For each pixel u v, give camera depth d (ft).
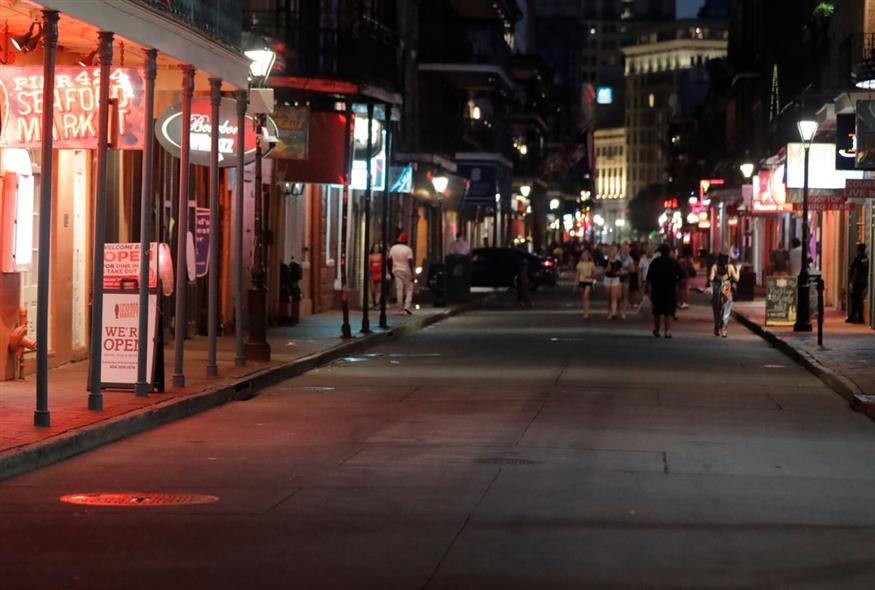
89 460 44.65
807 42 182.70
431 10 205.46
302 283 125.80
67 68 53.78
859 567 30.04
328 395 65.46
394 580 28.37
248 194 103.60
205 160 69.05
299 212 123.75
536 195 348.59
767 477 42.57
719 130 315.78
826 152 113.09
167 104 70.03
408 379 73.51
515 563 30.01
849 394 64.75
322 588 27.68
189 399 57.41
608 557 30.71
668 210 454.40
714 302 110.63
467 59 208.64
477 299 168.04
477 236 283.79
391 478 41.34
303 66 109.60
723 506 37.40
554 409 59.98
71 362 70.49
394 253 130.11
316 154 107.14
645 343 102.37
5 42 57.47
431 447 48.11
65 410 52.16
